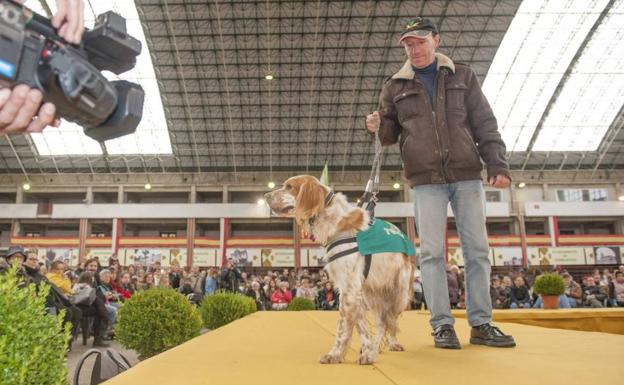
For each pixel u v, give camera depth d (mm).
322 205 2621
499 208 35062
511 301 14781
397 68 31766
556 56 31141
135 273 16219
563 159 37188
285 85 32438
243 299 10078
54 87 947
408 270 2807
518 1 27625
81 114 1021
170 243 33781
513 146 36344
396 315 2766
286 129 35406
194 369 2250
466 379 1954
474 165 3176
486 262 3162
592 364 2307
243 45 29719
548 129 35406
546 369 2172
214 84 32000
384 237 2666
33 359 1228
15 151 34188
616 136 35781
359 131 35562
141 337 5738
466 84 3342
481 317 3109
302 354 2793
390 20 28609
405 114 3326
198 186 37750
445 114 3234
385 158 37562
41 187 36844
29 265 6965
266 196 2766
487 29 29453
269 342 3463
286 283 17516
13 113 925
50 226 39500
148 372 2166
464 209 3193
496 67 31859
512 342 2986
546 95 33312
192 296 13961
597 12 28547
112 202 40469
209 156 37000
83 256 33375
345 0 27125
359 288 2502
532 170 37562
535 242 34312
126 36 1169
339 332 2477
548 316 5930
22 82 914
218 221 37094
